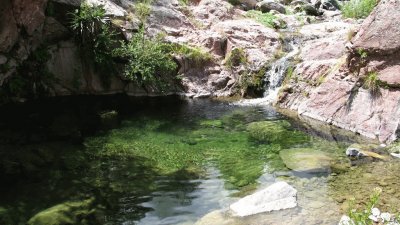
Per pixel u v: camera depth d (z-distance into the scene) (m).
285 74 12.32
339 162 7.65
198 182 6.89
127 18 13.32
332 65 10.96
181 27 14.30
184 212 5.90
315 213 5.77
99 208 5.97
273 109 11.38
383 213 5.60
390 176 6.97
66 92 12.41
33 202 6.07
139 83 12.72
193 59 13.26
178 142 8.78
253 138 9.07
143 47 12.55
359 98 9.69
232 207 5.99
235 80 13.10
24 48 11.53
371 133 9.05
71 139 8.81
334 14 18.75
